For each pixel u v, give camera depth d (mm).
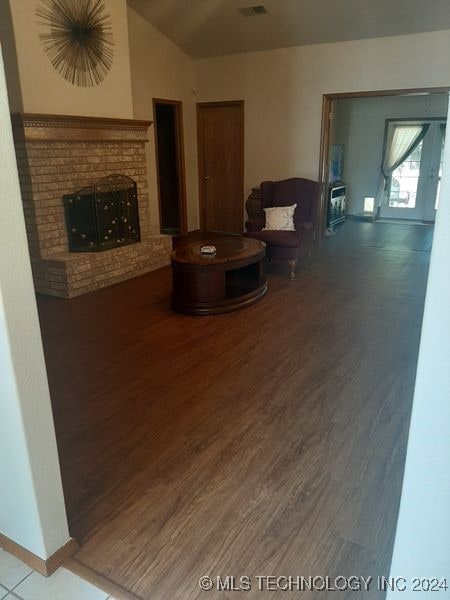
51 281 4820
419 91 5922
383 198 9359
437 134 8625
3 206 1319
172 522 1886
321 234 7348
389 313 4242
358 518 1892
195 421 2592
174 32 6520
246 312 4340
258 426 2535
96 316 4277
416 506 1121
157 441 2416
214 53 7031
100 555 1735
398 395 2836
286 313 4293
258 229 5887
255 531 1835
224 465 2223
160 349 3557
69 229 5055
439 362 998
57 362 3352
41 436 1552
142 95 6434
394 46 5906
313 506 1958
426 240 7418
